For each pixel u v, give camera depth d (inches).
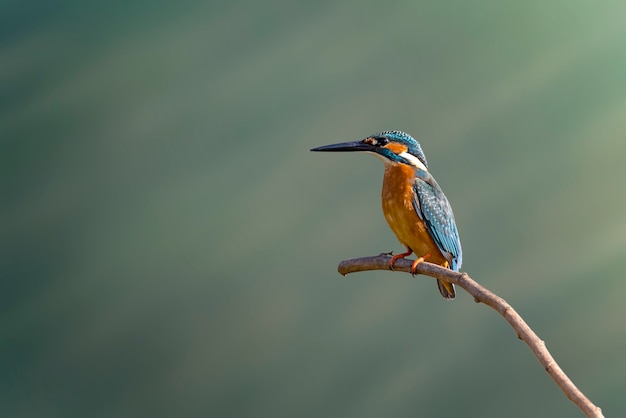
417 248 397.4
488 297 236.7
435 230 388.2
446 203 396.2
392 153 399.9
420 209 387.2
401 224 394.6
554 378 199.5
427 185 394.9
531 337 214.2
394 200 394.0
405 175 395.2
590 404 188.4
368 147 403.5
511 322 221.8
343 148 404.8
